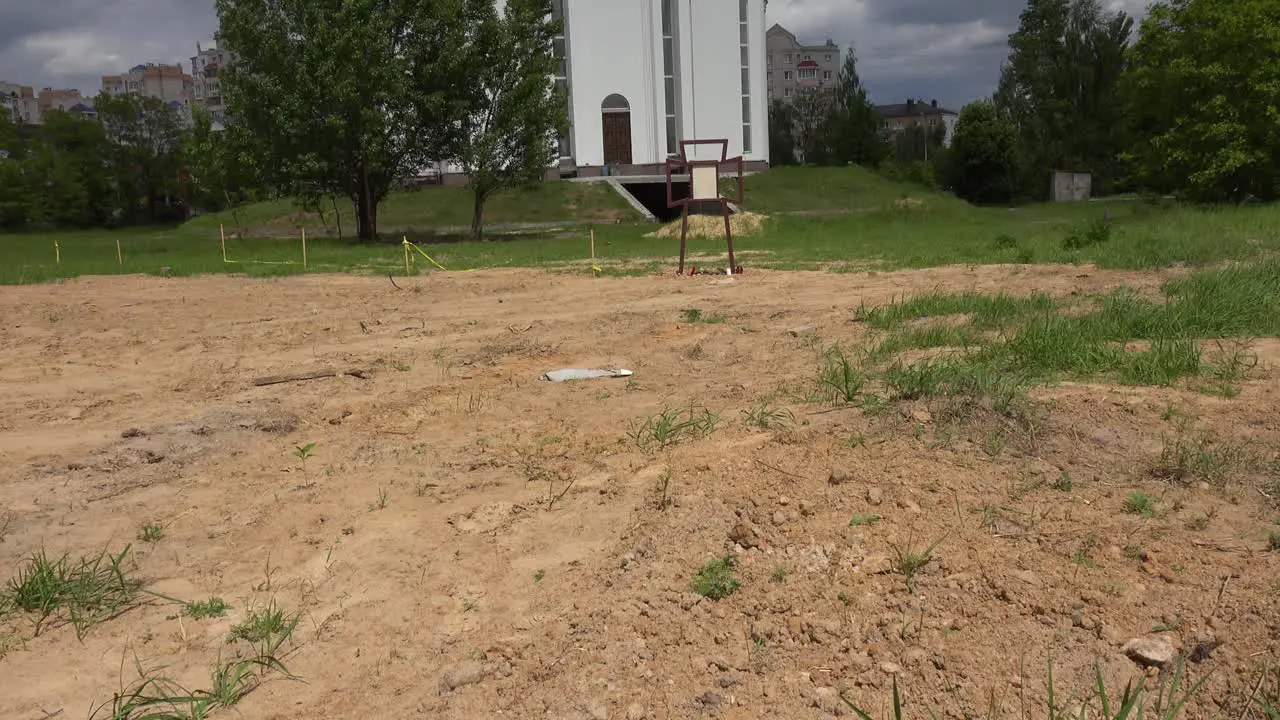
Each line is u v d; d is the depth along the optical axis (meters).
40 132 87.94
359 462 6.11
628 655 3.60
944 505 4.46
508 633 3.86
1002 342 7.87
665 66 67.19
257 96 36.28
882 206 50.44
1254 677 3.09
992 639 3.44
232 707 3.48
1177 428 5.23
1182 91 37.22
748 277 16.97
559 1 64.62
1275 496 4.30
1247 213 23.27
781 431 5.74
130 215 89.81
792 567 4.09
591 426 6.51
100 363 10.23
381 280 19.02
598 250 27.58
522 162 40.06
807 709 3.21
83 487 5.86
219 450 6.56
